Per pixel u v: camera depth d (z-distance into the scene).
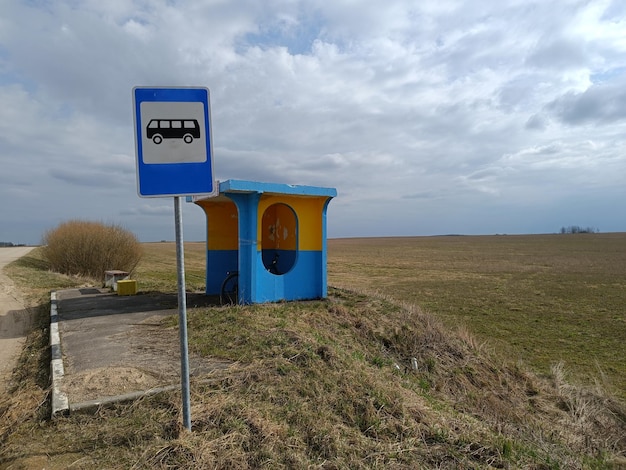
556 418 6.41
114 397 4.07
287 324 6.55
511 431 5.09
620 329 12.79
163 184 3.18
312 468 3.29
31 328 8.24
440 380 6.70
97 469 3.09
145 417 3.76
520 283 24.83
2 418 4.11
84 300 10.05
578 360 9.72
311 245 9.12
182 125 3.22
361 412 4.25
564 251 60.72
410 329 7.77
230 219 10.62
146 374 4.70
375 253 60.03
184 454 3.20
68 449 3.36
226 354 5.30
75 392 4.23
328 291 10.32
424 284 24.36
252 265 8.30
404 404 4.48
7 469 3.14
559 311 15.69
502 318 14.35
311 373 4.83
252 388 4.36
